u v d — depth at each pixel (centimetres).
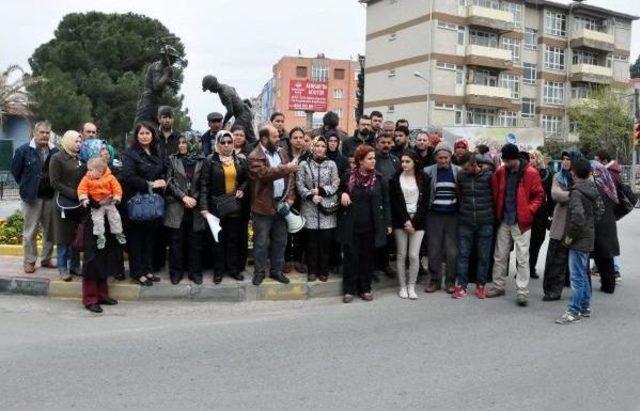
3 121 3600
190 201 721
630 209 880
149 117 929
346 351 548
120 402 419
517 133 3102
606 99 4728
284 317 675
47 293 740
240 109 990
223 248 764
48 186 777
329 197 773
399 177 792
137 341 566
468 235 802
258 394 439
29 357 512
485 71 4650
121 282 749
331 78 8269
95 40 3966
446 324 656
